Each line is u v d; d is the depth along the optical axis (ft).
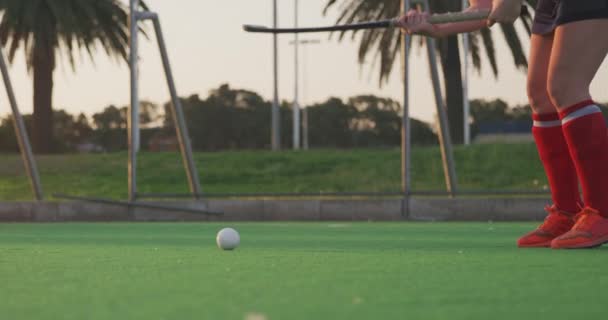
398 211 38.75
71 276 11.57
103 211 41.63
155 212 41.06
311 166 78.59
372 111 243.60
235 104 234.99
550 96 16.90
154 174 78.28
